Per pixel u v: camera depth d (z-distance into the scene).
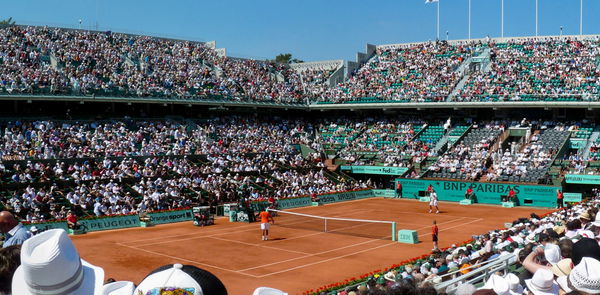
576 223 17.17
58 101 59.34
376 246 33.03
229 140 65.69
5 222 8.34
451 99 68.00
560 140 62.03
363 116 77.62
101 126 58.38
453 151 64.56
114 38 72.38
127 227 40.09
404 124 72.94
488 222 43.53
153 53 72.94
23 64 58.38
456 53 79.94
